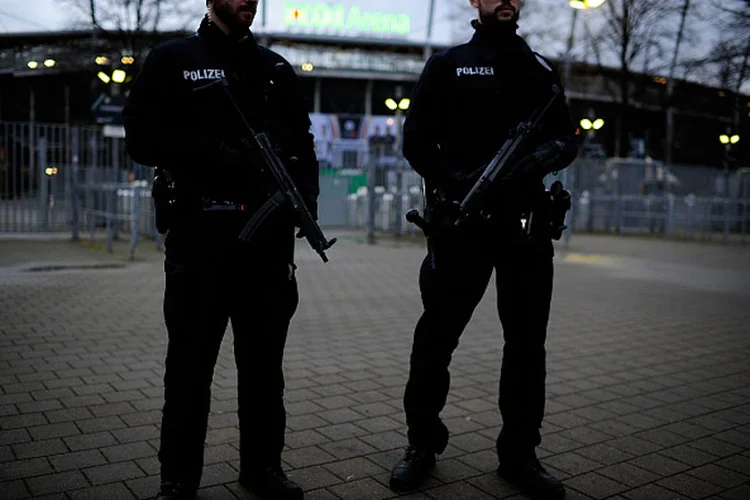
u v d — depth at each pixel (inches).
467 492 116.0
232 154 101.6
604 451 135.8
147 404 155.5
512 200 113.8
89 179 561.6
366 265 437.7
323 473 122.2
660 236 789.9
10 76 1048.8
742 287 370.3
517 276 119.3
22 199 594.9
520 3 115.3
